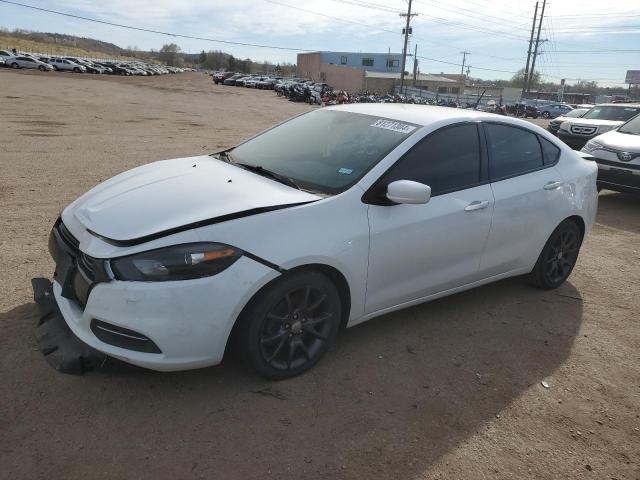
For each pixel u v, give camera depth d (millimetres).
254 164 3857
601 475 2715
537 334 4074
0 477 2371
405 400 3141
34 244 5016
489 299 4621
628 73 99625
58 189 7320
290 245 2959
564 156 4812
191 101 31203
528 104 53719
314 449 2693
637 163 8273
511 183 4219
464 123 4016
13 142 11172
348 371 3371
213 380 3160
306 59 113562
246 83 66688
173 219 2889
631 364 3770
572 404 3262
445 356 3652
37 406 2824
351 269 3248
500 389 3340
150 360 2730
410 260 3572
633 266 5793
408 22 61156
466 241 3885
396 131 3799
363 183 3373
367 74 96375
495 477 2629
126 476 2434
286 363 3195
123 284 2689
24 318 3613
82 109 20234
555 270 4852
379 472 2588
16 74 45094
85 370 3045
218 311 2773
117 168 9117
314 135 4121
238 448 2656
